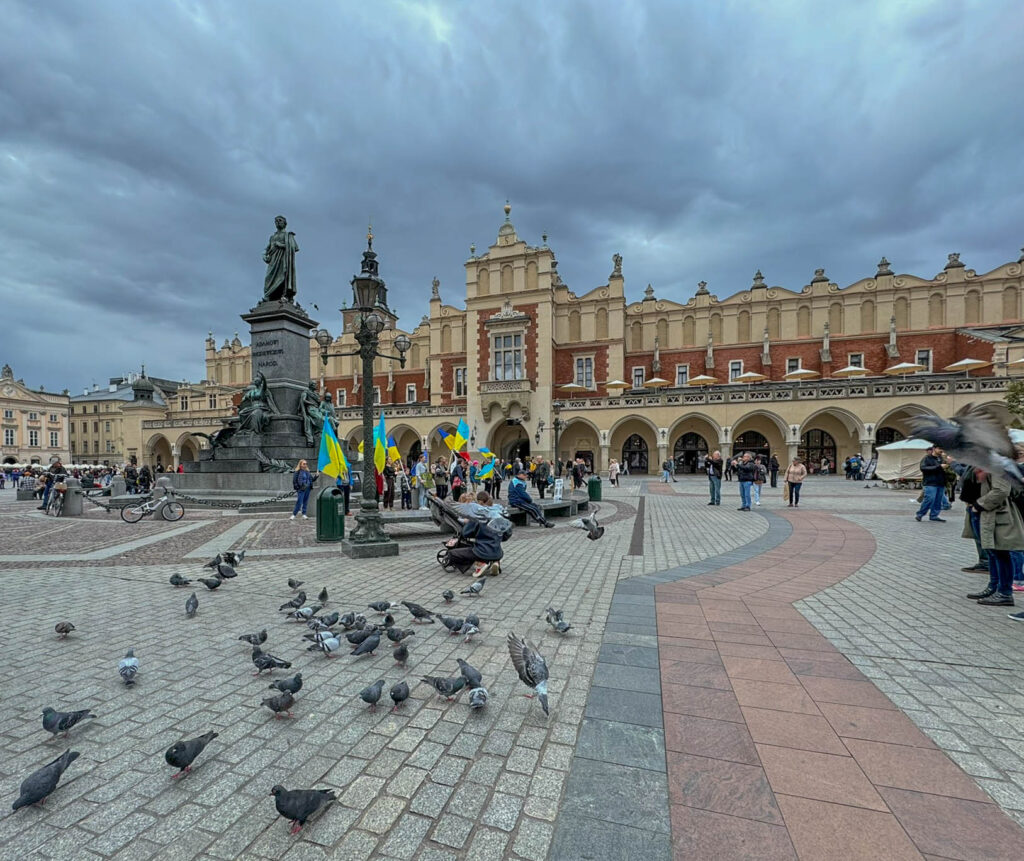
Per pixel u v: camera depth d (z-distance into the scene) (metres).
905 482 24.78
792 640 5.02
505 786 2.88
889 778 2.89
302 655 4.80
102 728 3.53
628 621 5.62
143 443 52.59
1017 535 5.90
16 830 2.56
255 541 11.27
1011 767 3.01
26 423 79.25
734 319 43.00
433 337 48.28
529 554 9.56
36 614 6.01
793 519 14.05
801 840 2.42
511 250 43.16
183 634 5.34
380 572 8.17
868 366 39.75
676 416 37.56
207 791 2.87
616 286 43.59
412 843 2.47
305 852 2.42
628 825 2.54
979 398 31.33
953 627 5.37
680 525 13.23
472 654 4.79
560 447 43.12
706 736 3.33
